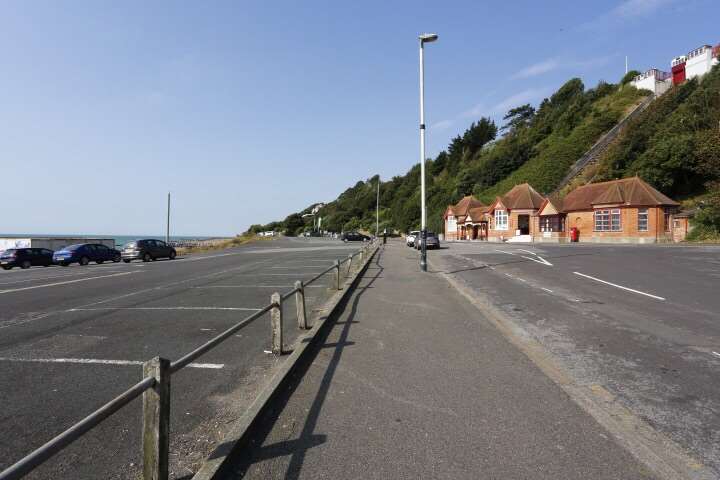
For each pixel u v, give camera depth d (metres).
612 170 49.72
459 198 77.12
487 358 5.95
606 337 6.96
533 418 4.06
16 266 27.48
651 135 49.75
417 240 34.81
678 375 5.18
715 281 12.61
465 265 19.50
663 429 3.83
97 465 3.33
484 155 89.44
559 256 22.17
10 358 6.06
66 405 4.45
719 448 3.51
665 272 14.77
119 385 5.02
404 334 7.30
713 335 6.97
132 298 11.39
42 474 3.21
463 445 3.57
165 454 2.81
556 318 8.43
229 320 8.49
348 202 141.12
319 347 6.53
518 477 3.11
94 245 30.52
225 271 19.34
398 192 112.62
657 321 7.99
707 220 34.56
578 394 4.64
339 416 4.14
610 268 16.42
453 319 8.46
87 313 9.30
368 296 11.23
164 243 32.72
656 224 36.66
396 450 3.50
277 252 36.00
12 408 4.38
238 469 3.24
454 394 4.66
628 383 4.94
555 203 45.34
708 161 38.16
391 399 4.54
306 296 11.30
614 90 80.25
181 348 6.53
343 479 3.10
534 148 74.00
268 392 4.45
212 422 4.02
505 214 50.62
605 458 3.36
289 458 3.39
